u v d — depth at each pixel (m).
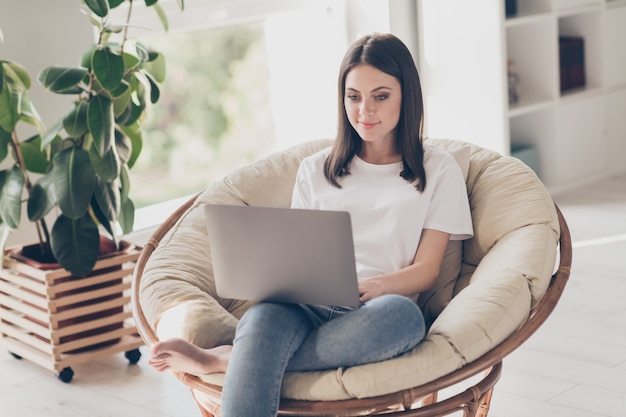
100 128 2.77
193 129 8.52
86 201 2.79
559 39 4.96
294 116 4.54
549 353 2.95
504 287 2.04
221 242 1.96
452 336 1.91
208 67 8.47
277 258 1.91
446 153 2.31
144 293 2.27
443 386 1.86
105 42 2.98
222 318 2.14
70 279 2.95
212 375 1.96
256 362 1.87
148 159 8.41
